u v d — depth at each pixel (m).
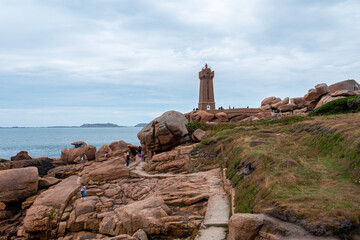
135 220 16.86
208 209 16.33
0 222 24.08
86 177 29.45
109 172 29.28
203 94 85.50
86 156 47.09
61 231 21.14
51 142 161.50
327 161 14.88
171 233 15.92
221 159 27.09
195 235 14.16
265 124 38.88
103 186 27.25
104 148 45.41
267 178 12.98
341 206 9.37
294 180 12.38
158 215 17.11
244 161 18.16
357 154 12.88
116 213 19.09
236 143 24.81
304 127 23.95
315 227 8.69
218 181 22.12
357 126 16.45
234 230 10.09
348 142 14.55
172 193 20.88
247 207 12.50
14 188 26.19
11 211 25.67
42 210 22.34
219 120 57.28
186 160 30.00
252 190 13.52
